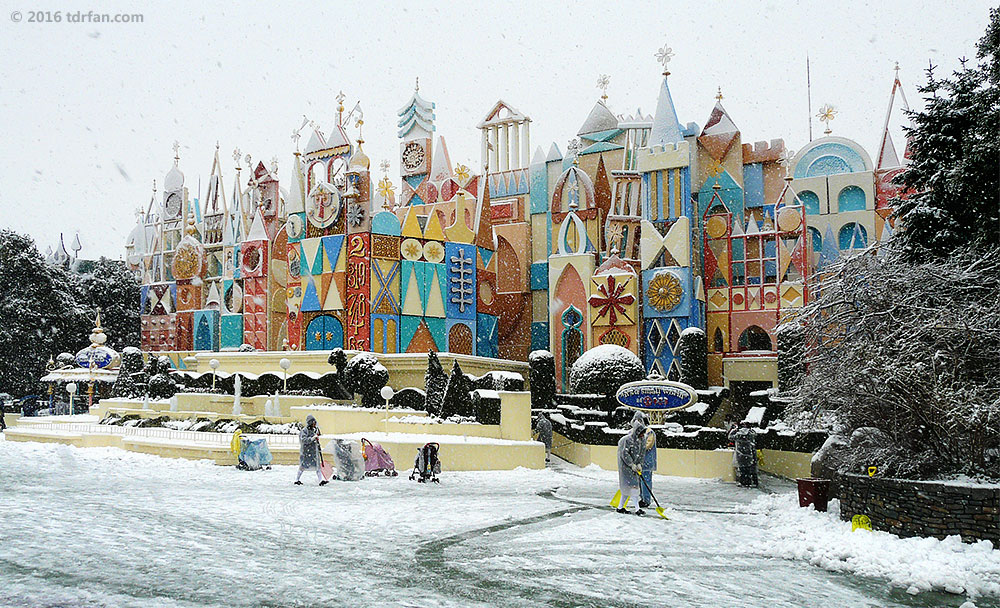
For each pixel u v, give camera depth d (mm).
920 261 20219
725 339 42344
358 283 41844
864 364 15367
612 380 33406
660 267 42344
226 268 52125
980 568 12031
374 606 9148
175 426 31047
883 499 14586
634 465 16578
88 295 67750
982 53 20438
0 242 56969
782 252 41875
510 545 12992
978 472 14633
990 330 14586
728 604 10047
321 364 39094
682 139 42969
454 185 51938
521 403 28844
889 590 11336
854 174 44438
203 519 14367
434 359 30203
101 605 8656
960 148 21000
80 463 23484
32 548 11172
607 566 11727
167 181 60281
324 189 43344
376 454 23094
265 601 9141
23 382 55688
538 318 48938
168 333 54656
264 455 24094
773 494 21297
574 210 45781
